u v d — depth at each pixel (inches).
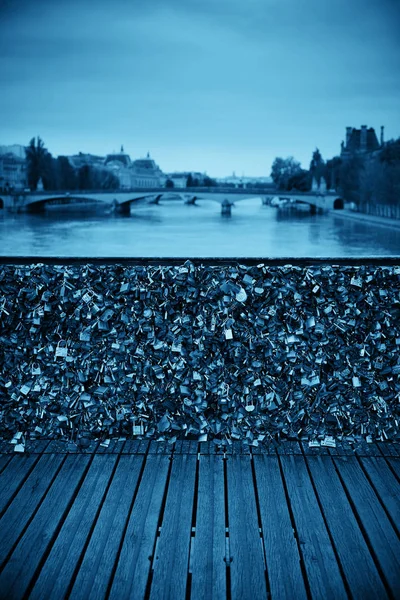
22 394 172.4
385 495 144.9
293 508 140.0
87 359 171.6
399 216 3727.9
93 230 3181.6
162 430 171.5
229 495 145.8
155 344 169.6
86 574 118.0
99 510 139.3
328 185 5000.0
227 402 171.3
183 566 120.9
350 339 169.6
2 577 116.7
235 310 168.1
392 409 171.2
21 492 145.9
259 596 113.2
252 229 3262.8
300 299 166.4
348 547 126.4
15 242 2753.4
